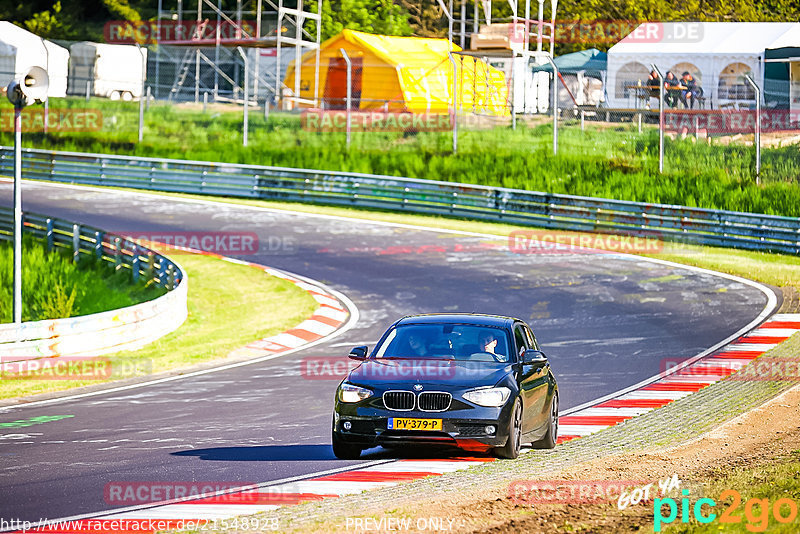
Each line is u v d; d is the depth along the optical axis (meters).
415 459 27.19
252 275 69.94
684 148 103.44
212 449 28.56
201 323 57.69
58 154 110.25
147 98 133.62
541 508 20.78
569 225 84.69
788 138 104.25
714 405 35.25
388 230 84.44
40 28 178.12
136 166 106.06
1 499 22.39
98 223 86.56
